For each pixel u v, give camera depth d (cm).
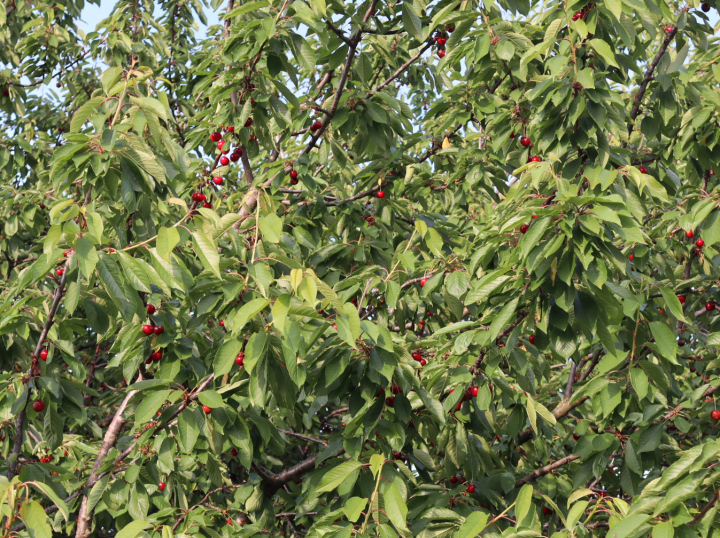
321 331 293
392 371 314
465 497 393
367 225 522
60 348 352
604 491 422
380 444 361
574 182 402
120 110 325
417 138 557
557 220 304
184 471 486
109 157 297
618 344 355
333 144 497
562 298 314
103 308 333
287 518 560
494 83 524
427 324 585
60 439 349
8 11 822
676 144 475
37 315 376
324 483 298
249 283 320
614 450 405
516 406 409
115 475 371
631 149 542
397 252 411
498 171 540
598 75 391
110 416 650
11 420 401
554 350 353
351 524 305
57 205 270
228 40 404
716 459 258
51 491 241
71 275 285
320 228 522
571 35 377
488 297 355
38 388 338
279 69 411
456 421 395
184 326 371
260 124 440
